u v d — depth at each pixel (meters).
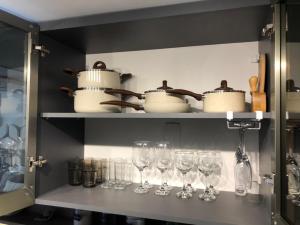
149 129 1.40
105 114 1.10
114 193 1.24
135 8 1.04
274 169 0.86
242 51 1.28
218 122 1.30
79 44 1.36
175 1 0.98
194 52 1.35
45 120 1.23
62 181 1.35
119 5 1.02
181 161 1.25
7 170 1.13
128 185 1.37
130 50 1.45
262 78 1.01
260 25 1.08
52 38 1.27
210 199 1.15
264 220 0.93
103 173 1.44
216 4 0.95
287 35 0.86
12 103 1.15
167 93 1.06
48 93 1.25
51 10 1.07
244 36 1.21
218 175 1.29
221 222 0.91
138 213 1.01
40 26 1.18
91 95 1.14
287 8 0.87
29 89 1.13
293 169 0.86
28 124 1.13
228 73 1.29
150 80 1.41
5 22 1.02
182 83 1.36
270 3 0.89
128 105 1.14
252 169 1.25
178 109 1.06
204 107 1.05
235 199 1.16
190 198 1.17
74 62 1.44
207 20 1.04
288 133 0.86
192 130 1.34
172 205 1.08
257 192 1.23
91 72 1.17
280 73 0.86
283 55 0.86
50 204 1.13
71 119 1.42
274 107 0.87
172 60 1.38
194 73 1.34
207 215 0.97
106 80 1.17
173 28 1.13
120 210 1.03
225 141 1.29
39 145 1.19
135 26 1.11
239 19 1.03
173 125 1.37
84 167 1.35
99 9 1.05
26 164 1.13
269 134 0.95
